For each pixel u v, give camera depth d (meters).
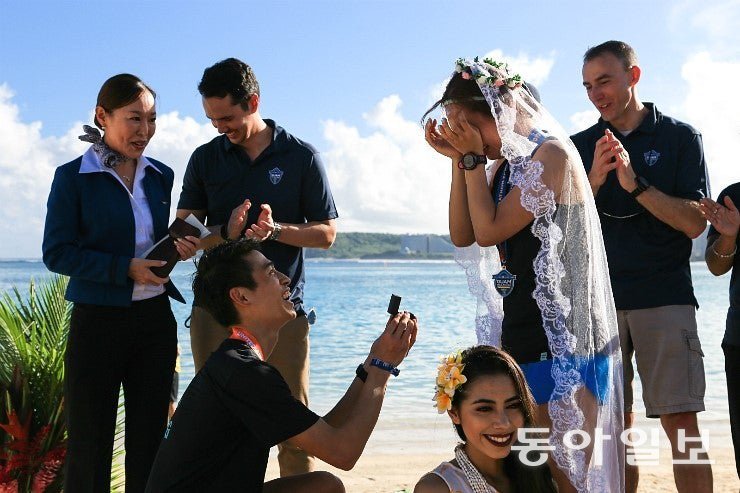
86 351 3.90
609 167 3.98
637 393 9.70
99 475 3.92
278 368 4.51
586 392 2.95
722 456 6.86
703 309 29.02
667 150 4.42
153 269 3.87
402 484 6.01
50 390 4.64
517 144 2.96
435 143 3.39
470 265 3.46
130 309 3.95
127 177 4.14
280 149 4.67
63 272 3.87
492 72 3.05
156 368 4.04
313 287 48.66
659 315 4.24
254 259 3.08
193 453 2.87
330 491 3.25
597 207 4.44
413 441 7.66
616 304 4.34
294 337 4.54
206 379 2.93
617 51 4.41
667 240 4.30
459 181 3.41
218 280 3.05
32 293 5.12
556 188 2.96
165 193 4.28
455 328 19.88
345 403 3.16
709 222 4.14
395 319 3.21
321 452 2.90
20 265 136.38
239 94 4.45
